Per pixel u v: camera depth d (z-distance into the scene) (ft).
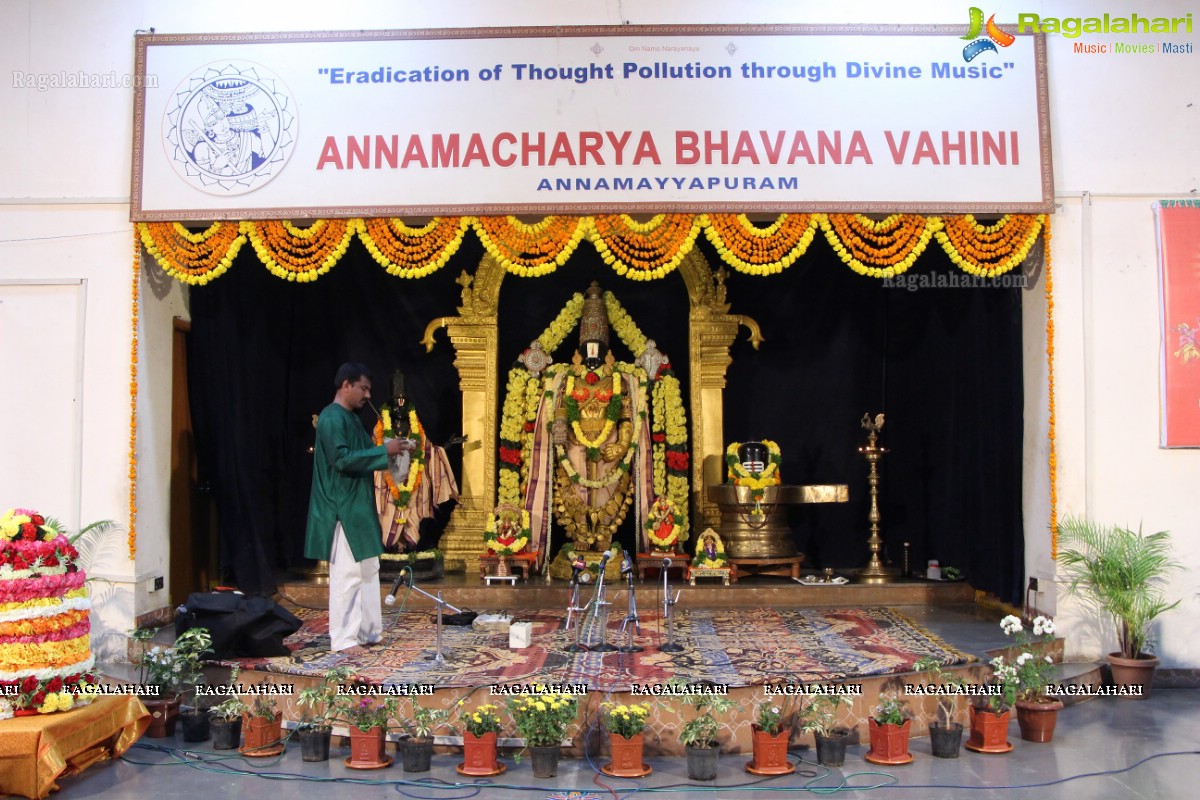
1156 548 20.24
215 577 26.32
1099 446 20.62
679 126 20.24
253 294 26.04
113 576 20.54
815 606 24.34
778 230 20.47
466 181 20.22
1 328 20.92
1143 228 20.83
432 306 27.78
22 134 21.03
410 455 25.40
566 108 20.27
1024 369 21.98
